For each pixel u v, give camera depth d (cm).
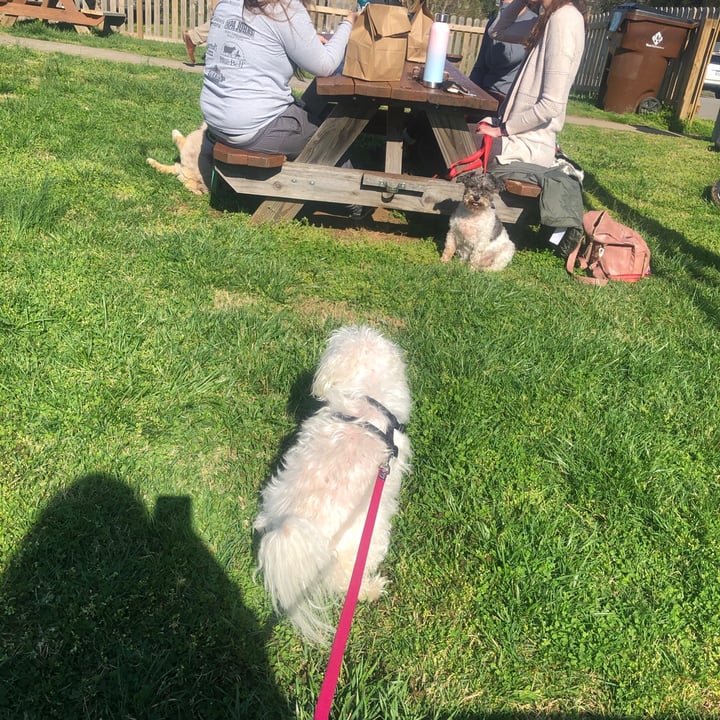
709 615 239
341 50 497
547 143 521
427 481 282
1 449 263
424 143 700
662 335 429
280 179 497
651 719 207
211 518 250
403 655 215
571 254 511
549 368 371
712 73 2267
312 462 215
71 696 187
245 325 367
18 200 452
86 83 880
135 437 283
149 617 212
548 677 216
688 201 748
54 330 336
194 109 830
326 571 201
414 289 445
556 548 258
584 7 483
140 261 423
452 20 1574
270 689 199
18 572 217
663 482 300
